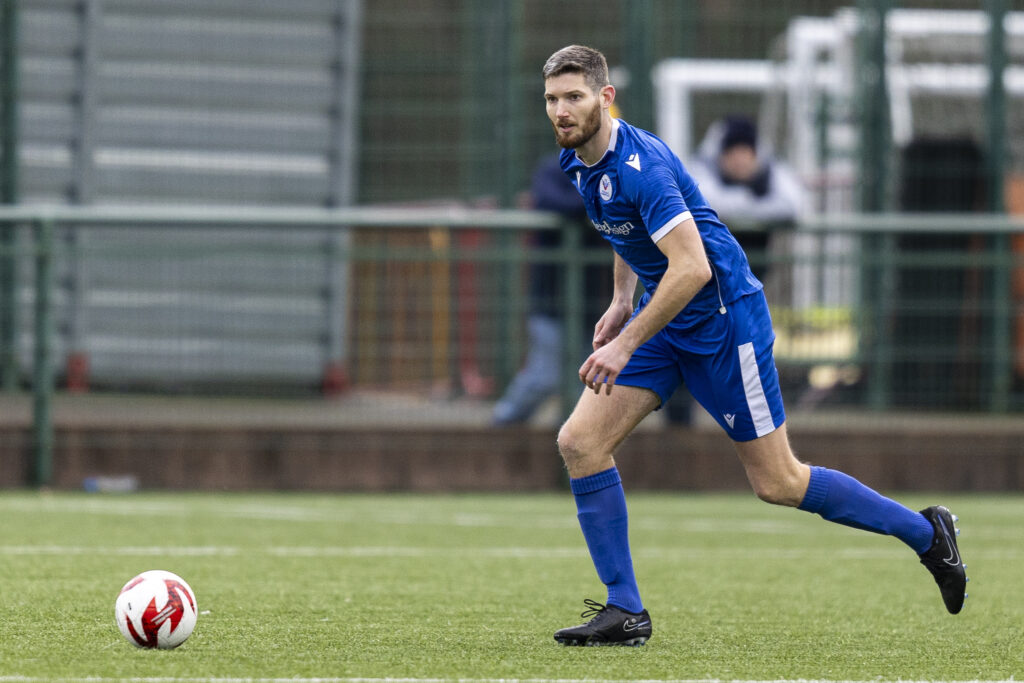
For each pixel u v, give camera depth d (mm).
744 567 23578
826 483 16344
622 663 14336
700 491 36750
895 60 43094
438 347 36531
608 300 35844
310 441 36031
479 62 42000
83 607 17422
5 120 40500
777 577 22328
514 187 41688
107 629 15773
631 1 41500
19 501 32125
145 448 35594
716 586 21219
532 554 24656
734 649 15500
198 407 36562
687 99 44656
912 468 37188
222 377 36906
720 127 44219
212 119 42125
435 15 42062
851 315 37562
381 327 36625
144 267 36750
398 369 36562
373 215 35219
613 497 15914
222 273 37062
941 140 42781
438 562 23375
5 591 18750
